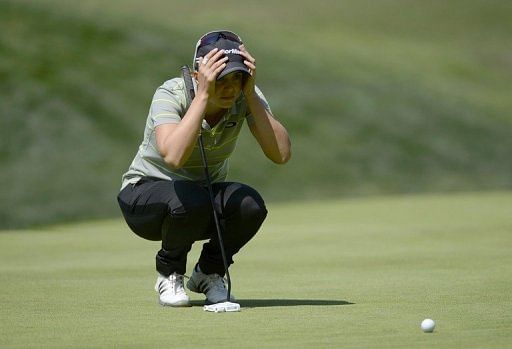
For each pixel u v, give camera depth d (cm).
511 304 1802
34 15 10150
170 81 1819
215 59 1680
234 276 2419
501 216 4434
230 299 1859
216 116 1769
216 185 1830
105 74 9181
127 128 8275
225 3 14388
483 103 10900
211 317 1667
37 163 7519
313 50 11650
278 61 10688
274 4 14600
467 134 9612
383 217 4566
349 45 12488
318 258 2872
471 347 1342
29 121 8106
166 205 1758
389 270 2494
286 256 2956
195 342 1412
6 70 8788
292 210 5272
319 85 10194
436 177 8362
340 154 8638
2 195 6838
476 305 1794
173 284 1836
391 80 10944
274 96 9644
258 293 2041
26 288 2162
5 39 9412
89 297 1989
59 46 9544
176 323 1602
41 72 8894
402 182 8162
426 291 2028
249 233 1822
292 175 8106
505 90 11800
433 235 3575
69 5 10900
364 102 9931
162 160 1803
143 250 3297
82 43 9750
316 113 9431
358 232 3784
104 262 2870
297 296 1980
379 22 14250
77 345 1401
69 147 7856
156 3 13900
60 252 3241
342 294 2003
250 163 8256
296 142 8800
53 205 6644
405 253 2964
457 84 11562
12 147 7712
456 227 3884
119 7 12762
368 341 1402
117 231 4247
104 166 7556
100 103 8612
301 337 1445
